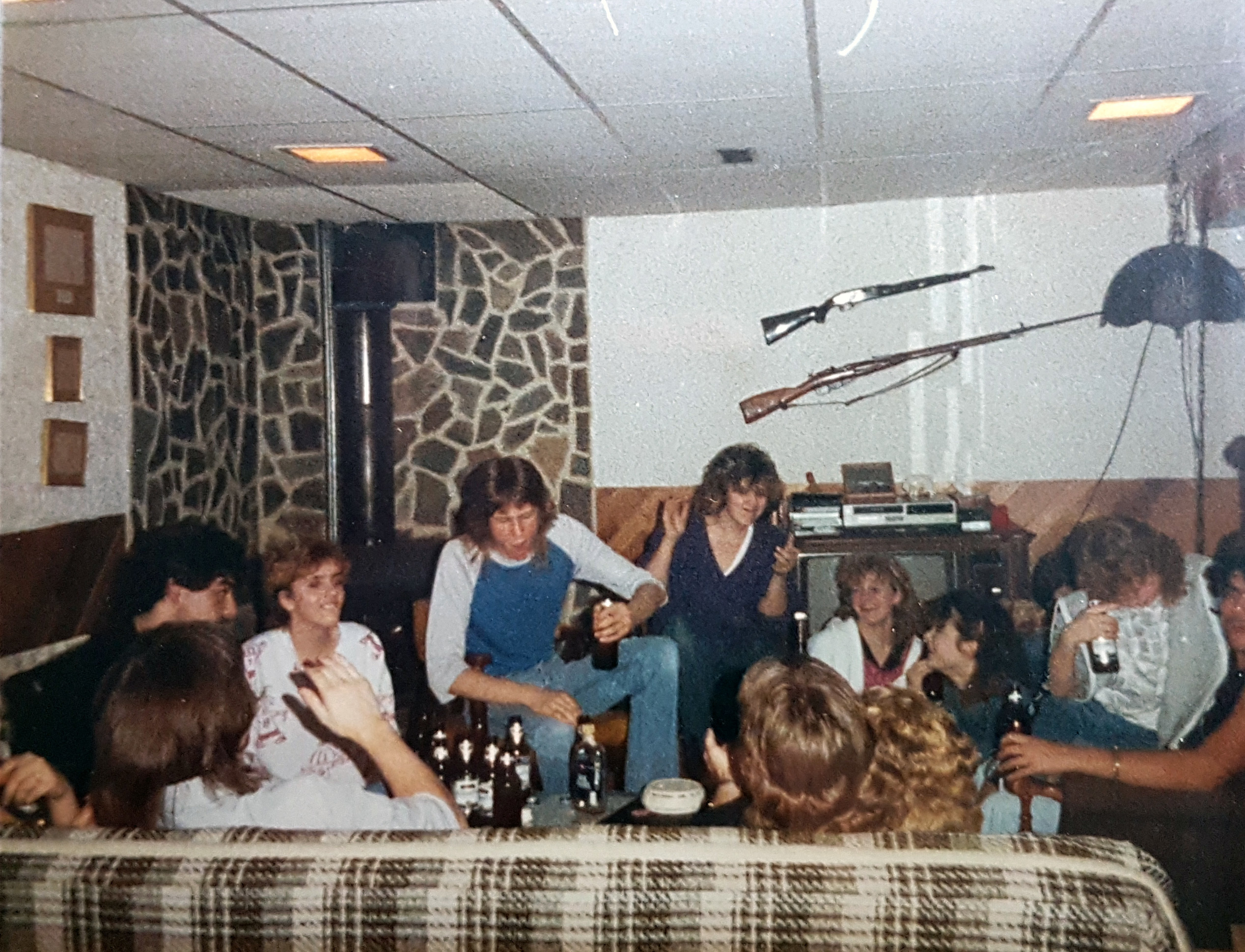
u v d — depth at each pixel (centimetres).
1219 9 188
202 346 387
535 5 179
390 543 424
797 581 365
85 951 116
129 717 181
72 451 309
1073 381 386
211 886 114
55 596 297
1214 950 184
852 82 231
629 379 416
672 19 188
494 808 240
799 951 108
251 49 202
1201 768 197
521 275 421
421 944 111
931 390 396
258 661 241
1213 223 354
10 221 287
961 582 352
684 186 356
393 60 210
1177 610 247
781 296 407
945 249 393
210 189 351
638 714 306
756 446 407
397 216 410
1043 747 206
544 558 343
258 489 429
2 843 121
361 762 236
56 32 193
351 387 421
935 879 108
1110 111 265
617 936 109
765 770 144
